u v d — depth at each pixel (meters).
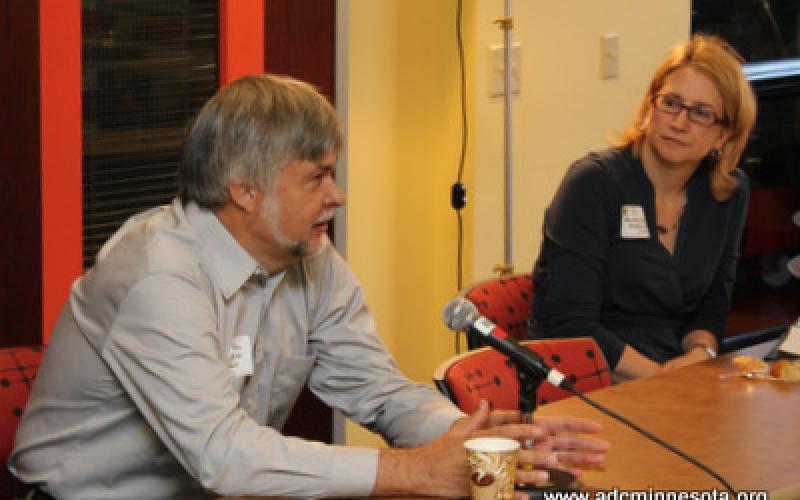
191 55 3.03
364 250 3.96
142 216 2.08
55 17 2.77
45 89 2.77
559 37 4.09
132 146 2.95
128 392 1.87
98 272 1.93
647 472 1.87
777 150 5.02
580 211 3.09
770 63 4.98
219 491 1.79
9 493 2.14
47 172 2.80
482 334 1.85
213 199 1.93
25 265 2.80
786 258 5.11
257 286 2.05
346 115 3.35
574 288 3.07
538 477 1.78
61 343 2.01
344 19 3.30
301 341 2.19
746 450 1.99
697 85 3.00
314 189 1.93
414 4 3.94
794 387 2.43
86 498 2.02
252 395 2.10
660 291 3.13
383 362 2.26
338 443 3.40
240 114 1.89
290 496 1.79
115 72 2.90
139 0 2.92
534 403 1.87
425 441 2.10
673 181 3.12
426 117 4.04
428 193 4.08
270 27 3.16
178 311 1.84
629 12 4.25
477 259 3.99
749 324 5.05
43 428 2.03
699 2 4.72
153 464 2.02
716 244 3.19
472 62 3.91
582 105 4.18
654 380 2.49
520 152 4.06
